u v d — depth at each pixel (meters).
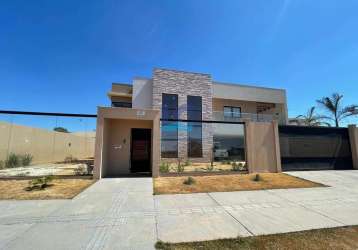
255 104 23.17
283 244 3.29
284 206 5.34
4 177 8.28
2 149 11.74
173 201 5.69
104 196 6.11
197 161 16.45
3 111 8.38
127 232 3.71
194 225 4.05
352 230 3.85
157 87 17.14
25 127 13.34
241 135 18.25
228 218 4.46
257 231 3.79
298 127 11.70
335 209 5.13
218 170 10.65
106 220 4.29
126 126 10.55
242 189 7.18
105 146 9.53
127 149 10.41
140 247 3.18
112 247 3.17
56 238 3.46
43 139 14.93
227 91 21.47
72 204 5.34
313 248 3.17
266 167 10.66
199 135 17.09
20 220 4.25
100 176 8.67
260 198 6.09
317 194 6.62
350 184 8.20
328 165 11.77
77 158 18.75
